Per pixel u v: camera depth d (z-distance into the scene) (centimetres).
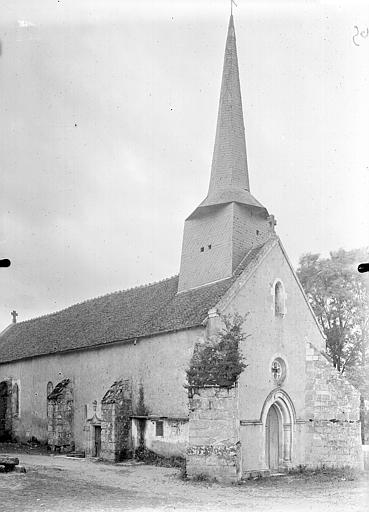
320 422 2620
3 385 3997
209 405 2206
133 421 2769
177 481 2156
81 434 3172
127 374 2891
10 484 1986
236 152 3008
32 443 3634
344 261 3522
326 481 2261
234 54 3155
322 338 2777
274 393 2508
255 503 1805
